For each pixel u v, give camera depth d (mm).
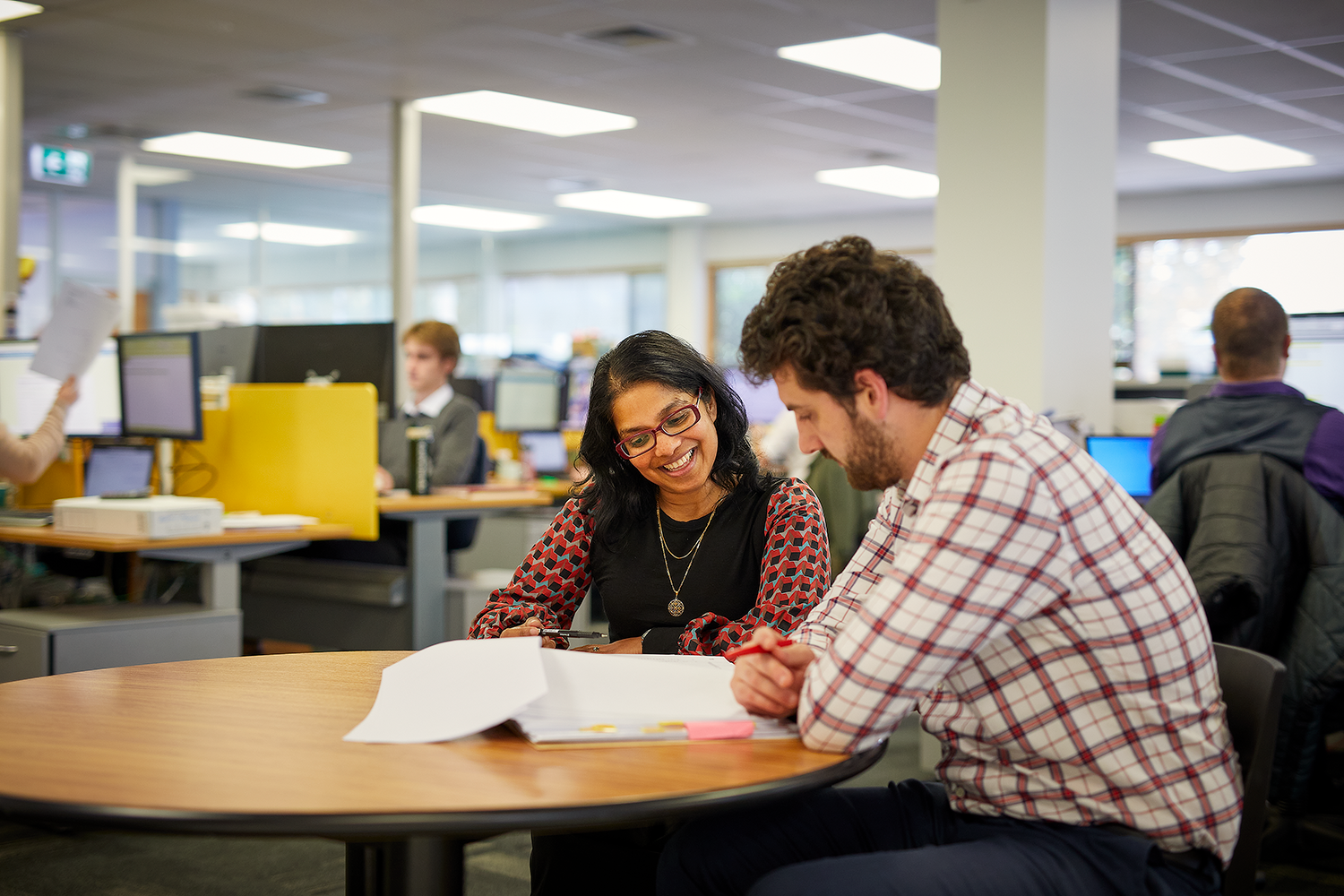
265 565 4219
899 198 10281
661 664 1408
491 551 5574
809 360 1196
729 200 10531
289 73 6500
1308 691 2512
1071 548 1131
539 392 6387
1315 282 9133
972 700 1210
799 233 11609
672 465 1768
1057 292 3979
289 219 10883
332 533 3543
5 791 974
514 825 938
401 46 5914
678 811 985
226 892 2533
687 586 1831
